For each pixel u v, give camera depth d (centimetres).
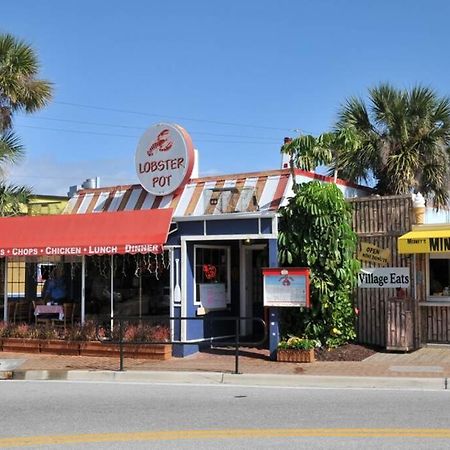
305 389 1155
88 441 785
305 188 1500
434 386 1161
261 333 1792
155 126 1748
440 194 2061
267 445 752
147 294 1683
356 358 1435
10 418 933
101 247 1606
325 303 1477
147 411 971
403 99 2042
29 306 1839
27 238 1714
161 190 1723
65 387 1220
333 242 1477
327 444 752
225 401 1045
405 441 762
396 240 1597
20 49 2050
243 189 1582
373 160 2053
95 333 1611
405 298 1522
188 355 1558
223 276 1728
